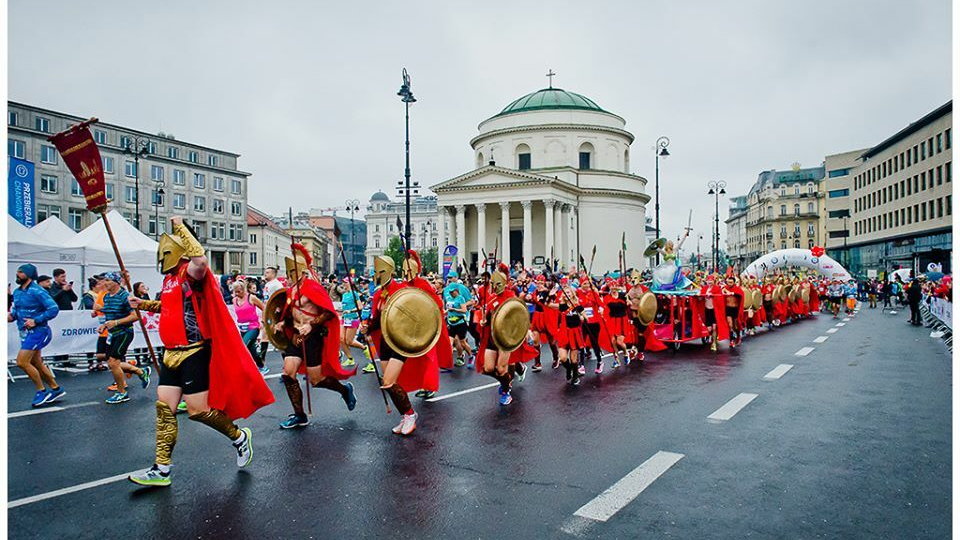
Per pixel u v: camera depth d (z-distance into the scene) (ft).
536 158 222.28
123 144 210.18
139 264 52.65
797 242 371.97
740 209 493.77
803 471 18.53
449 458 20.03
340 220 493.77
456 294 41.11
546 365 41.01
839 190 291.58
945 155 168.96
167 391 17.61
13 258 44.42
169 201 224.53
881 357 43.98
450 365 26.45
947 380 34.09
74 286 49.93
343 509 15.84
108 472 18.78
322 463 19.54
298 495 16.80
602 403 28.55
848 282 106.11
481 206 206.49
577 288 40.81
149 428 24.08
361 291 47.16
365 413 26.58
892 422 24.49
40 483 17.79
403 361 23.08
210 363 17.95
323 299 23.67
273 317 24.44
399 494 16.85
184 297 17.58
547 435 22.85
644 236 240.73
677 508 15.76
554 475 18.34
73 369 39.75
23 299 28.35
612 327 40.65
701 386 32.86
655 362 42.14
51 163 188.34
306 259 24.57
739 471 18.57
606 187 222.89
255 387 18.71
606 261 221.25
